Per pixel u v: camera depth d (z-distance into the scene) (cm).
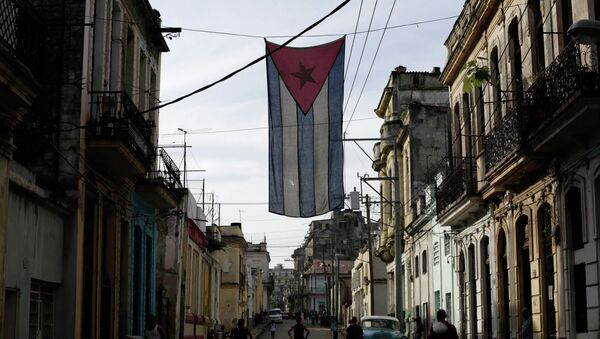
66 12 1616
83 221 1597
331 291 9306
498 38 1956
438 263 2781
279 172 1577
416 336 2881
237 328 2236
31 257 1362
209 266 3969
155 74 2323
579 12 1424
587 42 941
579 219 1469
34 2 1612
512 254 1853
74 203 1558
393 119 3938
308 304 11275
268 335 5734
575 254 1482
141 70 2172
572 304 1480
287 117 1545
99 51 1725
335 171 1566
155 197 2105
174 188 2261
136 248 2147
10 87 1038
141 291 2145
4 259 1130
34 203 1380
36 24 1267
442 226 2509
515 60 1855
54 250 1504
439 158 3488
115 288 1847
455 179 2238
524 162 1585
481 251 2164
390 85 4078
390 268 4178
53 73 1593
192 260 3219
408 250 3534
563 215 1514
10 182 1221
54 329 1522
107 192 1792
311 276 11206
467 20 2255
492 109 2017
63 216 1548
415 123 3516
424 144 3500
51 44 1605
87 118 1622
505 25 1889
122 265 1978
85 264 1667
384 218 4222
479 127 2167
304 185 1580
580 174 1423
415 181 3469
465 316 2364
